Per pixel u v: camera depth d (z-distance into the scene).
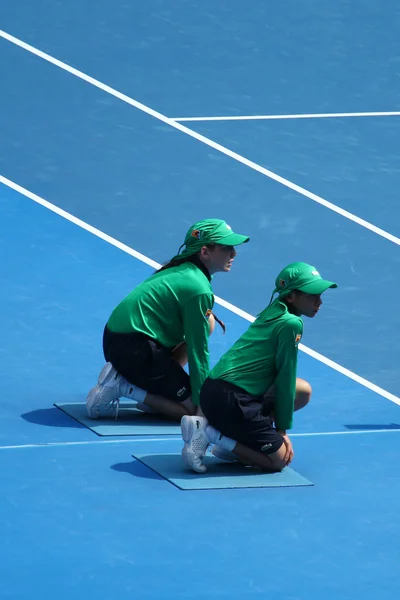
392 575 25.52
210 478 30.16
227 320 41.19
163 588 24.42
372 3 71.62
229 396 29.80
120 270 44.19
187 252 33.44
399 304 43.56
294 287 30.19
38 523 27.08
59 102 56.75
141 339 33.16
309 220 49.16
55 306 41.09
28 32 63.12
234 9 68.50
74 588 24.22
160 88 59.19
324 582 25.05
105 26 64.81
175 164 52.56
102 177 51.03
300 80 61.78
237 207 49.59
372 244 47.81
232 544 26.58
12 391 35.34
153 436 33.06
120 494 28.91
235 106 58.41
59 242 45.81
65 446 31.84
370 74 63.38
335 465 31.70
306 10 69.44
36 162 51.69
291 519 28.06
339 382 37.81
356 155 55.09
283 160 53.88
